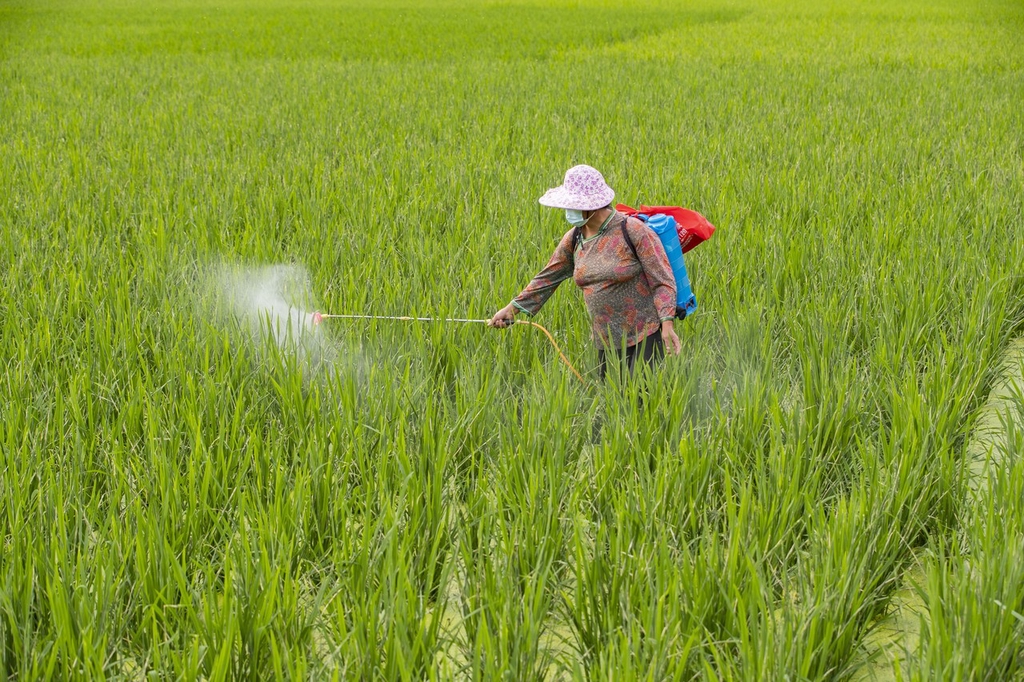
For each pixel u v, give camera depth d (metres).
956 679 2.64
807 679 2.79
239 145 11.48
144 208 8.18
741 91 16.08
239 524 3.44
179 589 3.24
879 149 10.55
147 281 6.12
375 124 12.91
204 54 24.36
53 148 11.22
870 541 3.42
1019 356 5.30
